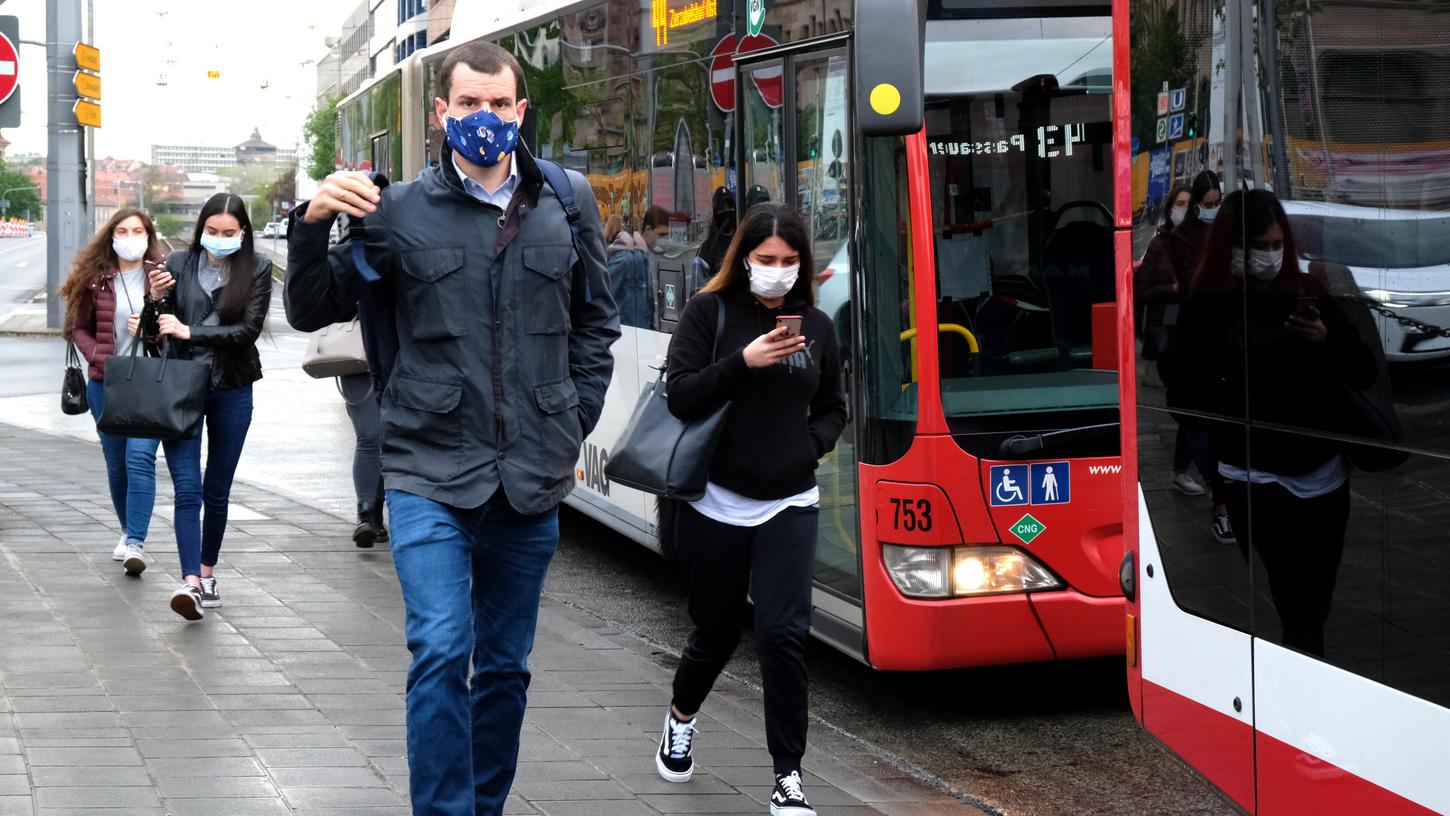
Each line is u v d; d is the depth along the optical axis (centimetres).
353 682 861
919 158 800
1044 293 812
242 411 1020
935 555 803
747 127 943
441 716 524
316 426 2198
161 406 963
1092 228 816
